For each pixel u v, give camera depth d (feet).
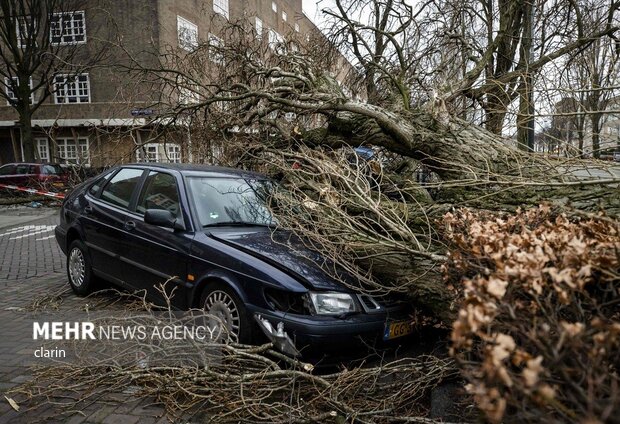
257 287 11.30
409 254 11.68
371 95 30.91
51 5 65.57
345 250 12.48
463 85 24.54
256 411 9.43
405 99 23.61
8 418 9.53
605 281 6.33
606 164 13.24
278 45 27.27
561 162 13.69
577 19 27.71
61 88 73.26
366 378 10.30
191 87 26.53
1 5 64.34
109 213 16.35
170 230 13.84
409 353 12.21
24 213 47.29
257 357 10.30
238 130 24.30
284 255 12.27
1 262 24.94
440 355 11.29
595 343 4.64
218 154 24.59
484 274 6.97
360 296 11.46
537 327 5.38
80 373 10.90
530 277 5.63
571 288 5.63
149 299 14.35
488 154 16.20
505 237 7.27
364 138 19.60
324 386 10.01
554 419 4.65
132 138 26.21
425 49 29.81
